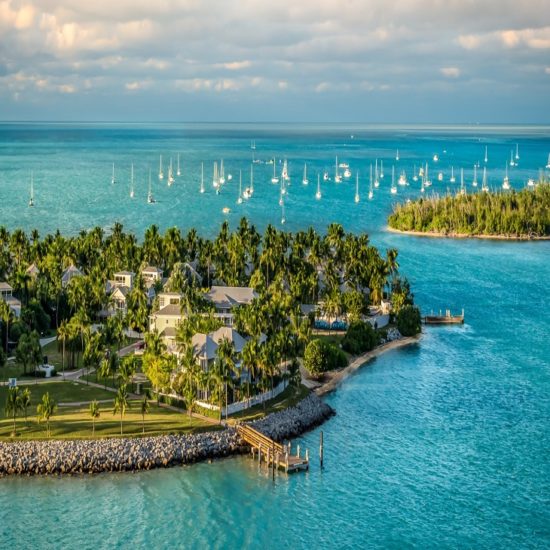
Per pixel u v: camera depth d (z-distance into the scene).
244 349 149.50
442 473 128.50
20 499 119.06
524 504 118.88
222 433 136.50
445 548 108.06
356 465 131.38
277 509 117.75
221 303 199.25
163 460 129.50
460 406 157.25
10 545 108.06
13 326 181.88
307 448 137.75
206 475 127.12
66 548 107.81
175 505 118.44
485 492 122.44
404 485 124.69
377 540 110.12
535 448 137.75
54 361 175.00
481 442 140.12
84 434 133.00
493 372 178.38
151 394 150.38
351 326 193.50
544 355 191.12
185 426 137.62
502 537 110.56
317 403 154.75
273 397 153.25
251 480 126.00
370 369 180.62
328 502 119.62
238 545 109.25
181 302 187.75
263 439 132.88
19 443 129.38
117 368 153.38
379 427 146.75
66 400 149.00
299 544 109.38
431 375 176.25
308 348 173.25
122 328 185.38
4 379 160.88
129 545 108.75
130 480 125.12
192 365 144.75
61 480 124.56
